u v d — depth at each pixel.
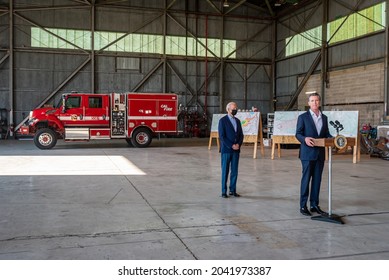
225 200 5.95
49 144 15.09
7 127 21.52
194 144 18.50
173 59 23.86
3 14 21.08
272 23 25.50
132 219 4.78
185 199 5.99
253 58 25.33
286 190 6.78
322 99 21.11
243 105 25.30
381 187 7.11
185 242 3.90
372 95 17.95
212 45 24.59
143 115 16.11
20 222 4.61
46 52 21.72
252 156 12.88
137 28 23.11
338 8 20.03
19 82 21.53
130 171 9.01
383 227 4.50
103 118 15.57
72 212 5.12
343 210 5.33
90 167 9.66
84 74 22.52
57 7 21.70
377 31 17.52
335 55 20.41
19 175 8.30
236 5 22.92
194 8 24.08
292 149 15.82
